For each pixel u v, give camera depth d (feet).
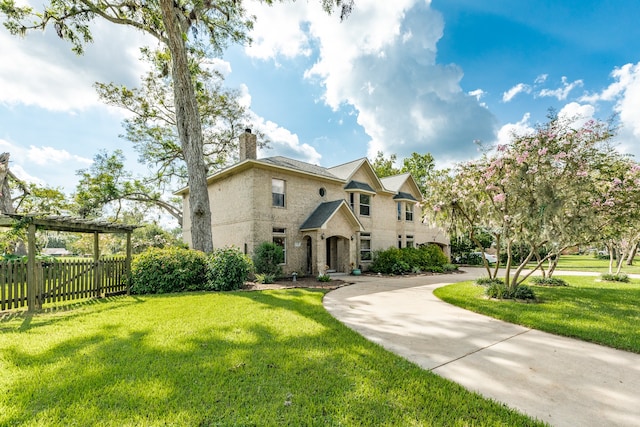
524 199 24.30
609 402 9.93
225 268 35.12
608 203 23.75
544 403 9.86
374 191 65.82
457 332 17.84
